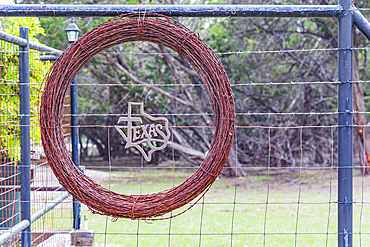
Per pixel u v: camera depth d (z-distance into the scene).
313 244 5.23
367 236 5.60
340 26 2.61
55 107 2.54
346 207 2.64
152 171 15.20
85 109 15.30
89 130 17.45
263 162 15.04
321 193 9.66
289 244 5.22
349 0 2.58
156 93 13.09
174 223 6.64
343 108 2.62
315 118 14.50
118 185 11.53
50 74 2.54
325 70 13.72
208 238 5.60
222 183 12.06
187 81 13.82
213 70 2.53
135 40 2.59
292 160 14.41
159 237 5.68
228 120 2.51
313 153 15.35
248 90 13.53
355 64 12.43
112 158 19.11
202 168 2.54
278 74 13.59
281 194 9.71
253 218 7.01
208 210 7.84
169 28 2.54
